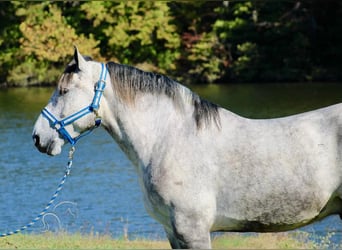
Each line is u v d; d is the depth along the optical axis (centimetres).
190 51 5044
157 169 671
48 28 4938
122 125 698
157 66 5141
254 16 4878
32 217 1409
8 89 4775
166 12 5047
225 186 661
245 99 3684
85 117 692
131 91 696
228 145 666
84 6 4941
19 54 4994
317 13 4841
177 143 672
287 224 666
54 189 1705
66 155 2223
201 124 676
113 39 4978
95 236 1132
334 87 4194
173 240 686
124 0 4944
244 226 671
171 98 692
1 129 2844
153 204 678
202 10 5041
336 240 1160
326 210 666
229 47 4925
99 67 700
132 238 1177
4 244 1009
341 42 4778
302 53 4822
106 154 2220
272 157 656
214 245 1016
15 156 2212
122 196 1605
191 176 661
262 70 4859
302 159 653
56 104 694
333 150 652
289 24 4816
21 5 4956
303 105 3344
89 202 1543
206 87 4578
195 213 660
